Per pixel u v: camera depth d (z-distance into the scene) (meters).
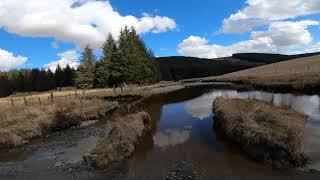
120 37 79.06
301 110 24.83
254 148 15.45
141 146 18.75
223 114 21.84
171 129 23.31
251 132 16.16
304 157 13.65
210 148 17.39
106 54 81.50
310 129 18.45
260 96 36.88
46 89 123.19
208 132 21.28
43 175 15.08
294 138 14.48
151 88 69.06
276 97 34.50
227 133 19.19
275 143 14.38
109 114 32.94
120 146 17.16
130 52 75.25
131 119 22.52
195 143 18.73
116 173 14.40
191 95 49.97
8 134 22.36
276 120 17.14
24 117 27.80
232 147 17.16
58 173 15.13
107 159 15.70
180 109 33.88
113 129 19.67
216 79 100.69
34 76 128.12
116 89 65.19
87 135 23.38
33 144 21.91
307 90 39.38
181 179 13.22
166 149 17.84
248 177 12.91
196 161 15.41
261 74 77.69
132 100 46.41
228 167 14.20
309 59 99.31
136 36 84.75
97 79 83.56
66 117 27.66
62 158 17.75
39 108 31.31
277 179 12.45
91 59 88.56
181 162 15.40
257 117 18.61
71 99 41.12
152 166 15.05
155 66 90.12
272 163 13.93
